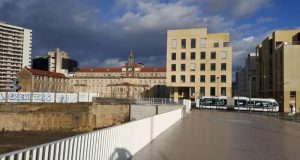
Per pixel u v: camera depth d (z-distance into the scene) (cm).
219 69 9288
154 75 15488
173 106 5906
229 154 1488
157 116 2102
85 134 876
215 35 9444
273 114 6203
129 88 14800
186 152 1490
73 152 799
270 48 9275
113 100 6681
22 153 588
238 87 17825
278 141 2078
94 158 941
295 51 7712
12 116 5944
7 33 14588
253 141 2028
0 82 14388
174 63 9581
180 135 2186
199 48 9419
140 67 16175
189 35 9494
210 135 2273
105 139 1033
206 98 8125
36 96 6462
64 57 18750
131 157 1312
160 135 2150
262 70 10219
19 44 15112
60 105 6181
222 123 3569
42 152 654
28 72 12594
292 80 7688
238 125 3381
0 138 5012
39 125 5988
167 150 1524
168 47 9650
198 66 9406
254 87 12825
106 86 16338
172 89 9675
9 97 6381
